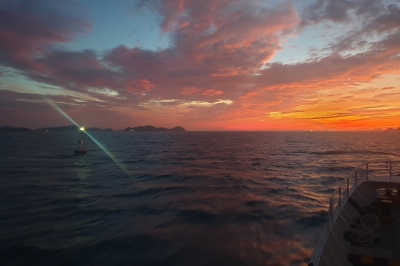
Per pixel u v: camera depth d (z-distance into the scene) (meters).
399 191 9.34
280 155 62.56
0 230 13.20
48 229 13.28
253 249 10.94
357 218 7.10
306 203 18.55
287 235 12.45
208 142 131.88
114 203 18.45
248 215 15.51
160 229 13.20
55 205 18.02
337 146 99.81
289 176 31.67
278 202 18.72
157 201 18.94
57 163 45.81
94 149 83.50
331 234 5.49
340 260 5.15
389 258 5.64
